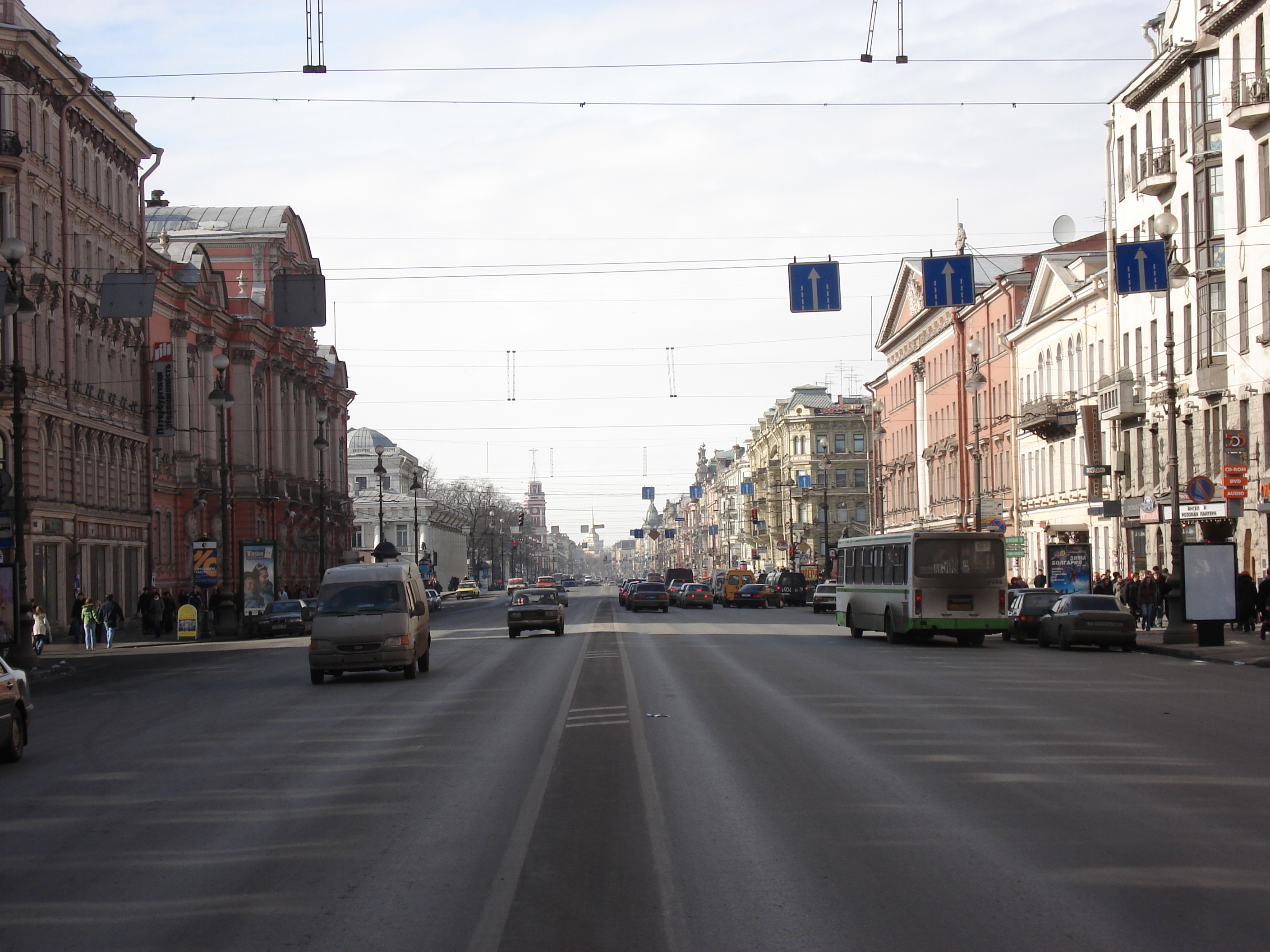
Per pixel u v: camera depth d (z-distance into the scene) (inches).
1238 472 1494.8
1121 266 1259.8
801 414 4995.1
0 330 1315.2
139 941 288.8
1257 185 1612.9
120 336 2202.3
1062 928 284.8
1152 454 1972.2
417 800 455.2
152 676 1224.2
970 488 3026.6
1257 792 453.4
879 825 398.9
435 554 5590.6
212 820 432.8
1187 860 349.4
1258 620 1498.5
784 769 510.3
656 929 288.4
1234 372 1679.4
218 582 2303.2
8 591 1315.2
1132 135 2033.7
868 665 1095.6
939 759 533.3
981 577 1384.1
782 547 4687.5
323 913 307.3
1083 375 2278.5
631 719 691.4
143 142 2278.5
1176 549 1298.0
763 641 1509.6
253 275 3164.4
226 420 1953.7
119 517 2165.4
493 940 280.8
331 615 1025.5
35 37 1770.4
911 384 3641.7
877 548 1514.5
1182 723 660.7
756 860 353.7
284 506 3159.5
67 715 846.5
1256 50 1619.1
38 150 1851.6
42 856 385.1
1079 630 1315.2
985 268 3078.2
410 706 801.6
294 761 566.9
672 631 1855.3
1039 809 423.2
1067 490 2359.7
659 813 423.2
